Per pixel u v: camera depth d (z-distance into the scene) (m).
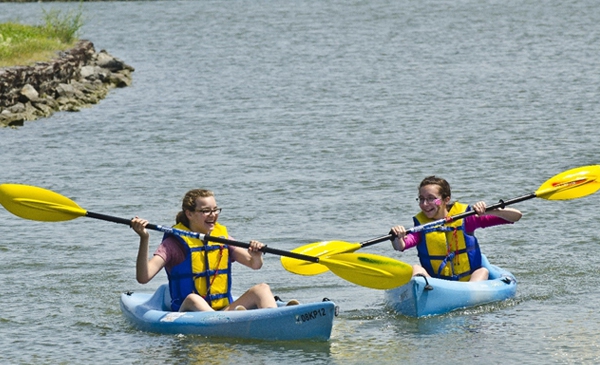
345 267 25.64
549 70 89.31
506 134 57.25
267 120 64.25
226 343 24.50
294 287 30.58
